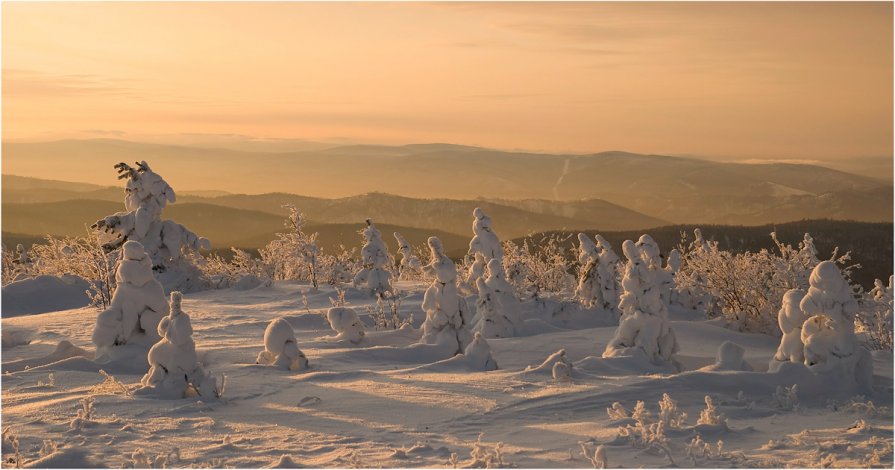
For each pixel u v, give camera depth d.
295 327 19.44
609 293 21.75
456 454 7.93
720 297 20.38
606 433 9.03
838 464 7.80
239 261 30.00
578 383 11.86
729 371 12.02
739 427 9.65
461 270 27.20
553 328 19.34
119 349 13.19
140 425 9.41
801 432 9.16
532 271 26.61
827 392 11.57
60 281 26.31
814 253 19.61
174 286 26.64
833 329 12.00
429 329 15.60
